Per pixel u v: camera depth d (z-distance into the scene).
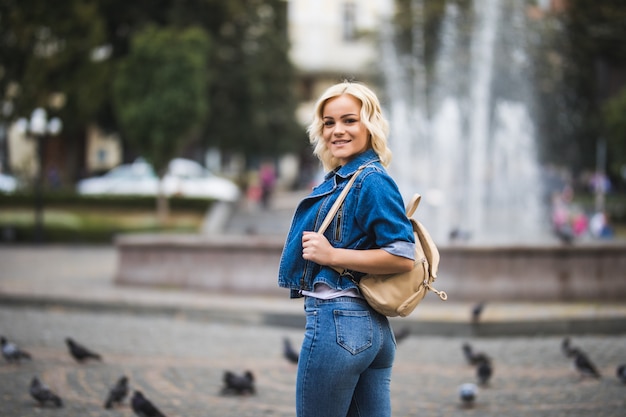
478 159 30.19
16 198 26.73
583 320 9.79
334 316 3.44
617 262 11.31
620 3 36.06
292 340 9.57
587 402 6.41
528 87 35.12
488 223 25.95
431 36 36.41
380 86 36.50
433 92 34.81
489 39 33.94
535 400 6.53
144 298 11.46
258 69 37.44
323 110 3.69
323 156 3.76
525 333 9.73
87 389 6.85
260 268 11.95
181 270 12.59
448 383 7.26
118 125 36.31
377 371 3.62
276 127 39.22
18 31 25.33
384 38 37.19
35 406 6.21
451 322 9.69
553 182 32.00
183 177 31.58
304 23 52.47
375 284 3.45
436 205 26.28
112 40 36.25
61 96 27.98
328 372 3.41
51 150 41.81
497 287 11.05
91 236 23.66
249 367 7.94
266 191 31.16
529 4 35.97
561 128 37.22
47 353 8.41
